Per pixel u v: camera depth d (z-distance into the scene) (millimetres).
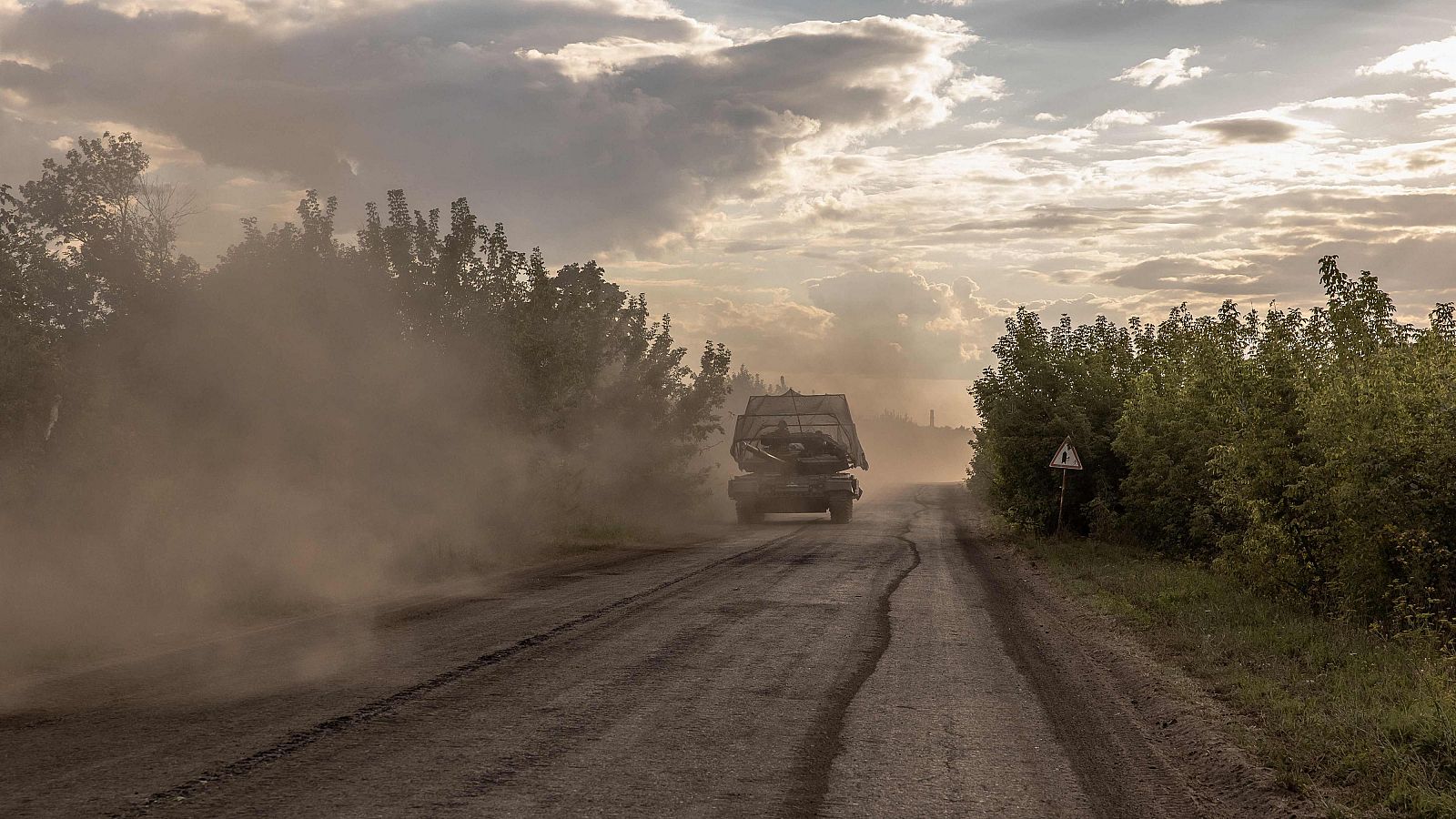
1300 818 5414
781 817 5211
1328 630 11125
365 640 10305
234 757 6000
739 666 9242
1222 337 17547
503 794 5438
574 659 9414
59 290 15930
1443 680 8125
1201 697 8305
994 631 11773
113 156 16531
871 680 8781
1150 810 5582
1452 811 5316
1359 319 14109
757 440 37000
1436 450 10688
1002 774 6137
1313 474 12609
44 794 5266
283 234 18188
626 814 5180
